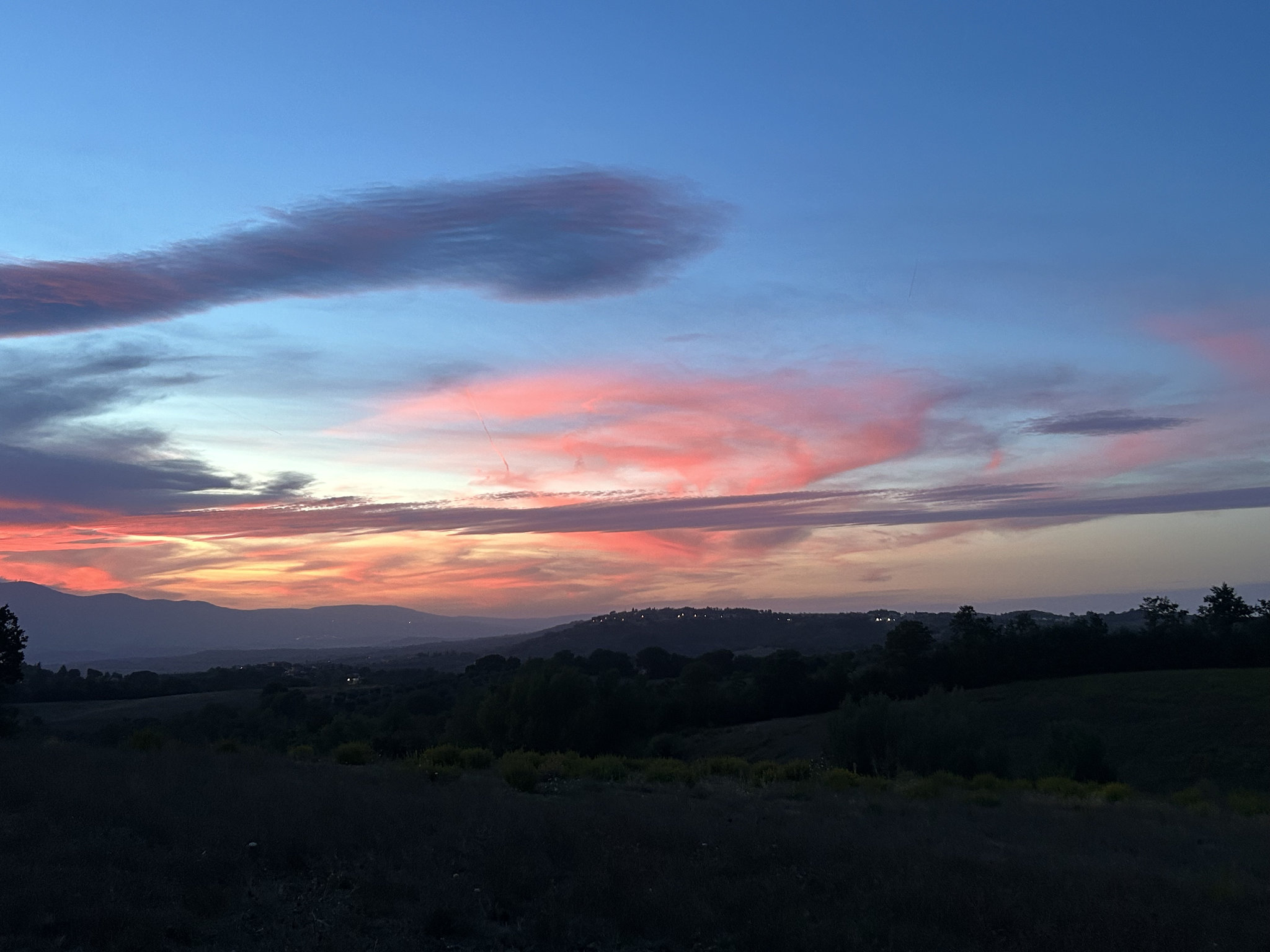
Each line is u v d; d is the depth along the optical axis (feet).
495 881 30.81
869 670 254.88
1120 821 65.92
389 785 55.67
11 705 184.85
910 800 77.51
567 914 28.30
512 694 192.75
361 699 309.22
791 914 29.07
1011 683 244.42
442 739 199.00
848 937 27.09
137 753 65.87
